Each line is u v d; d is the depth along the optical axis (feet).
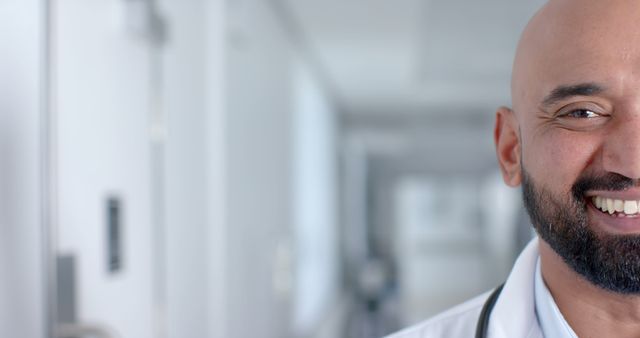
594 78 2.18
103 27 5.01
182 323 6.63
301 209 15.11
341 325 20.94
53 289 4.26
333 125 23.84
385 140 31.50
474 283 37.58
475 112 25.88
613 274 2.23
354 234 30.94
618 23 2.18
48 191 4.21
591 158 2.23
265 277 10.48
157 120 5.97
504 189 30.96
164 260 6.13
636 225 2.20
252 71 9.55
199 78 7.34
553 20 2.31
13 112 4.18
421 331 2.79
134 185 5.52
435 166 36.63
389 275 22.65
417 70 17.97
